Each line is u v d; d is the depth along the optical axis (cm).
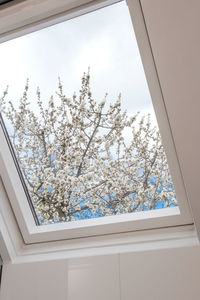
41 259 151
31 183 168
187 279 124
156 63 110
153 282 128
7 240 156
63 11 134
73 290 137
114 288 132
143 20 121
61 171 164
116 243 146
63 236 158
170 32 106
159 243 139
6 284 150
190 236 137
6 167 157
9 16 132
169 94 112
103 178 160
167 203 152
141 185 155
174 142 118
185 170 121
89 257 141
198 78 108
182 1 102
